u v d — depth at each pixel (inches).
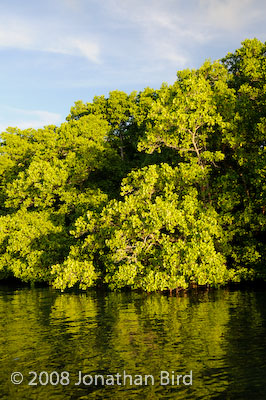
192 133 1011.3
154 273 902.4
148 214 862.5
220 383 367.6
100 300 909.2
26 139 1907.0
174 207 869.8
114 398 346.6
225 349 462.6
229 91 1095.6
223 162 1148.5
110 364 430.6
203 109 1021.8
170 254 863.1
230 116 1042.1
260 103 1069.1
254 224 1018.1
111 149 1531.7
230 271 977.5
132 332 565.0
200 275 847.7
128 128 1844.2
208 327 570.9
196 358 436.1
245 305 734.5
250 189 1076.5
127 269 880.9
